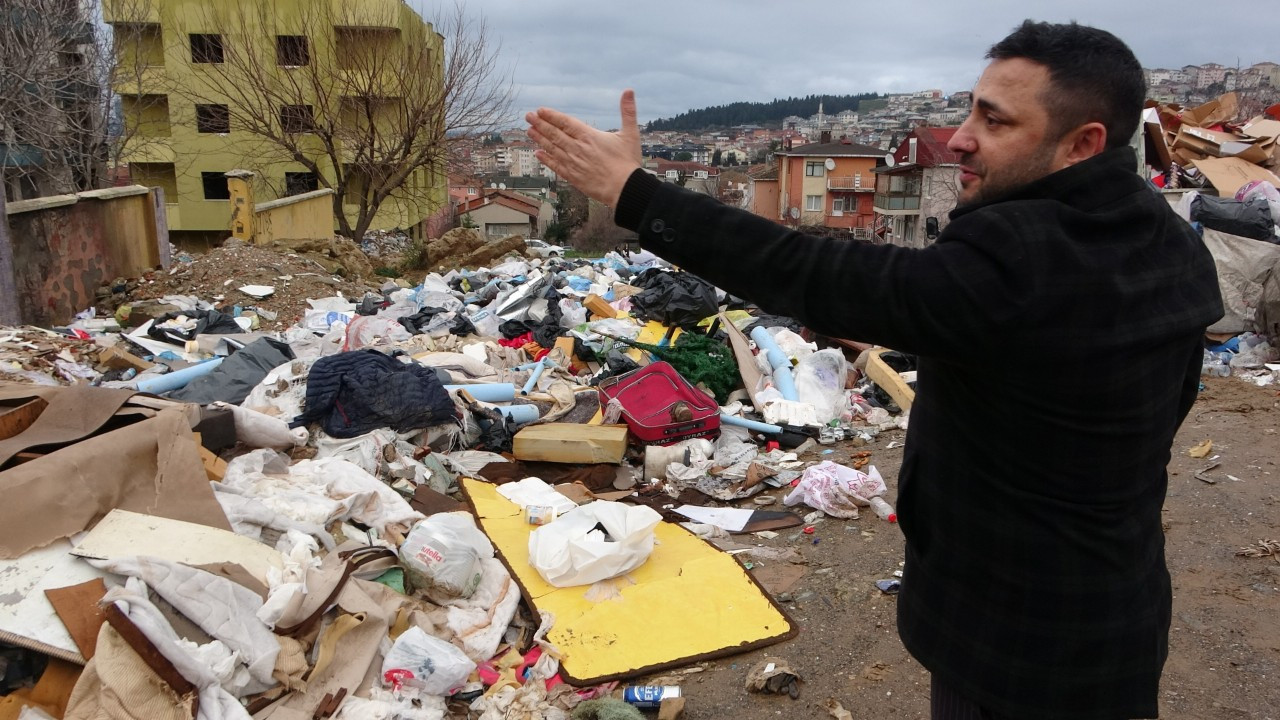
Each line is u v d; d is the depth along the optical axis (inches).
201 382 248.2
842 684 123.5
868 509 187.6
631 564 149.4
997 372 53.5
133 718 93.5
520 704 118.3
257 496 144.8
